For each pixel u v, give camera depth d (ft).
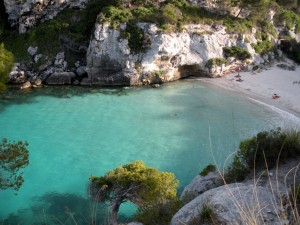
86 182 111.24
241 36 217.77
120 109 164.96
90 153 128.77
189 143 137.49
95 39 191.21
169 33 193.98
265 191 41.32
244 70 215.92
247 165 66.03
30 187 107.14
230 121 155.22
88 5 215.72
